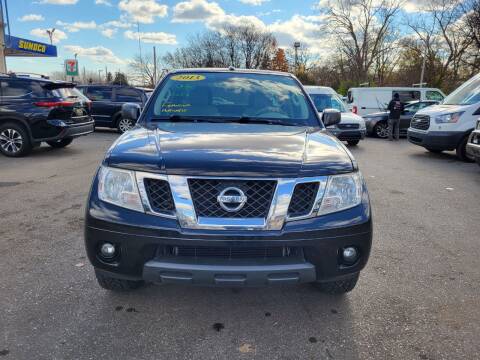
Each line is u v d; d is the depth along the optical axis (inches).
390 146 497.4
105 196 98.0
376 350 96.4
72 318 107.0
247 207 92.4
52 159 355.3
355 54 1857.8
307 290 123.5
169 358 92.4
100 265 99.1
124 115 160.7
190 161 94.4
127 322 105.7
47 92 362.0
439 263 145.9
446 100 414.0
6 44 755.4
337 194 97.4
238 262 93.0
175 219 92.3
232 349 96.0
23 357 91.5
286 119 140.9
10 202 214.7
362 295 121.6
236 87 153.2
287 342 98.9
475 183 281.6
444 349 97.0
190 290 122.5
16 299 115.8
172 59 2368.4
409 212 209.5
